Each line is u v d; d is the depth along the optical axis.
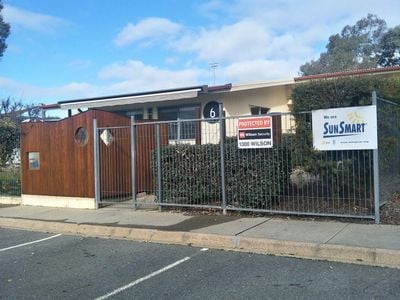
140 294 5.80
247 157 10.11
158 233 8.98
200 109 18.75
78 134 12.80
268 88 18.25
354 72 15.68
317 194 9.46
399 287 5.56
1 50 32.59
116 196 12.90
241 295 5.55
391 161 10.19
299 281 5.97
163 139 12.74
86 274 6.82
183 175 11.06
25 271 7.15
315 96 9.49
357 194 9.23
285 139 9.80
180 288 5.95
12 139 14.94
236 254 7.59
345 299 5.24
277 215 9.80
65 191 13.05
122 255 7.89
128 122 13.44
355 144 8.70
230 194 10.37
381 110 9.39
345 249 6.99
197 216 10.34
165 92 17.20
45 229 10.79
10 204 14.24
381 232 7.82
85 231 10.10
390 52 57.44
